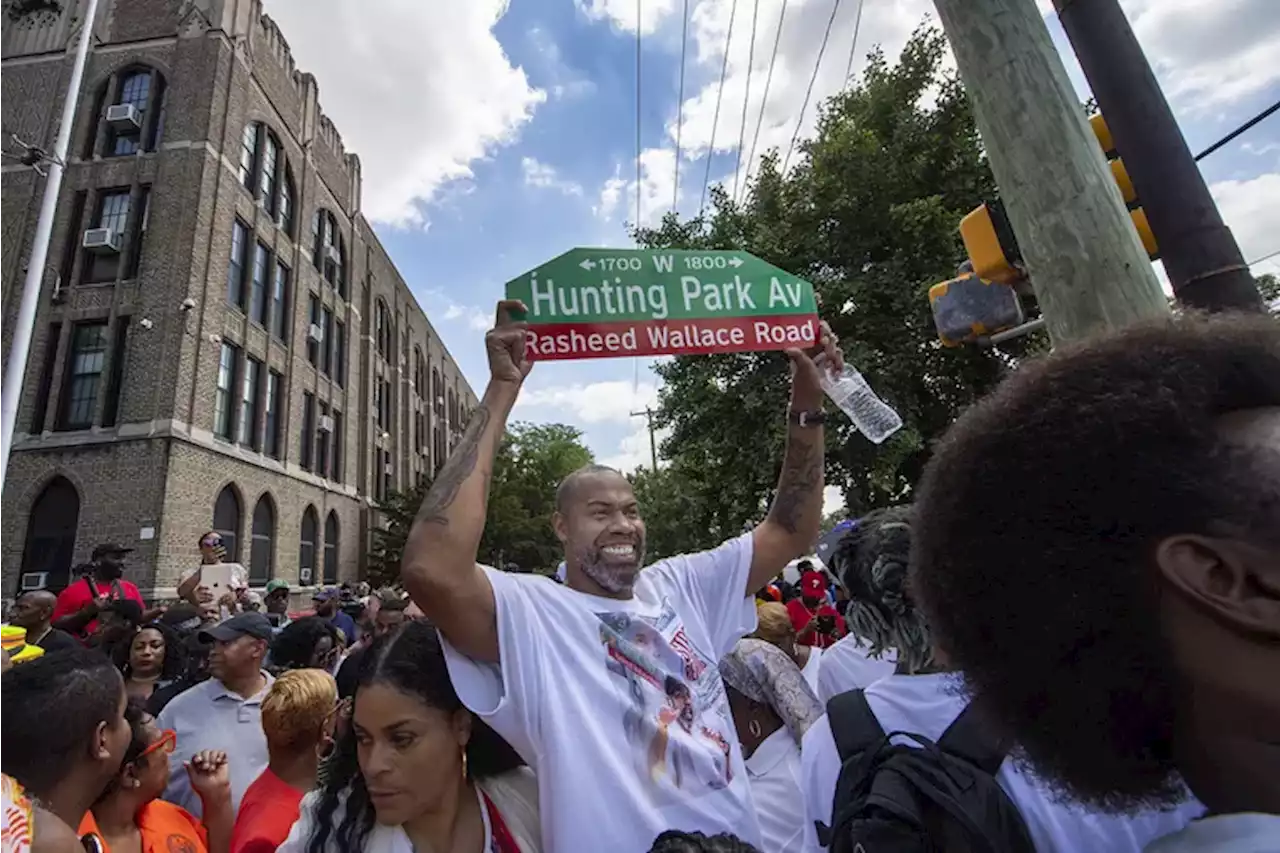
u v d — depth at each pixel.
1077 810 1.10
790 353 2.22
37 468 15.55
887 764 1.16
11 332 16.42
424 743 1.48
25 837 1.37
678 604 1.99
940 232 9.77
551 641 1.65
